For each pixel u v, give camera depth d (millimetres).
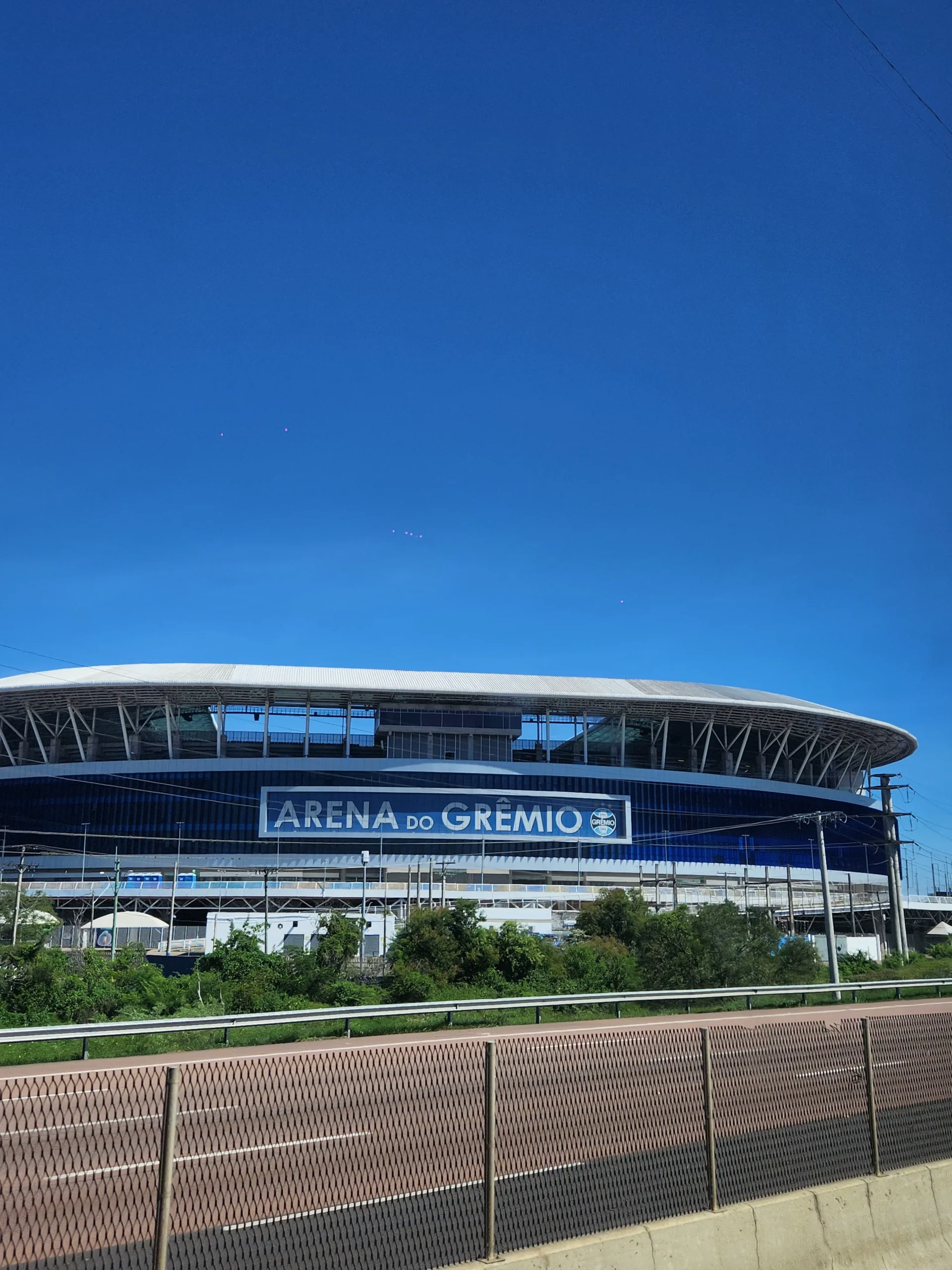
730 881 110062
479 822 105500
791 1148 10508
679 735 118938
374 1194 8789
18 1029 23766
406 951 50281
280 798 103812
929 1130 11742
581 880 102125
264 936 61312
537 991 45969
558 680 116625
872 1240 10359
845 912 114188
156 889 95750
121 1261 7680
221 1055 24984
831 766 128250
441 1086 9250
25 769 107562
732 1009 40312
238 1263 7727
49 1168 9312
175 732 108938
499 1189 8867
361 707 112375
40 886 96562
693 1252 9109
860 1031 11609
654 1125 9859
